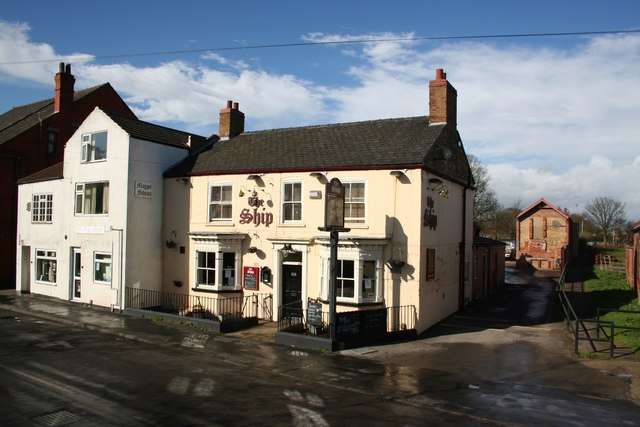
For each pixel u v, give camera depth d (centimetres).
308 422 884
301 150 2134
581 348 1505
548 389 1111
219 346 1513
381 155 1892
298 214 2014
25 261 2728
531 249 4697
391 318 1795
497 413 949
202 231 2177
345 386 1113
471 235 2519
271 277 2038
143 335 1647
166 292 2266
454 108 2200
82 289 2314
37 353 1362
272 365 1293
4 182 2920
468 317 2103
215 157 2311
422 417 923
